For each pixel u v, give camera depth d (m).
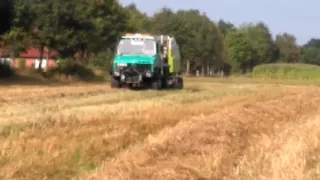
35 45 64.38
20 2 59.38
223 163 12.31
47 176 11.25
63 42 64.88
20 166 11.38
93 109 22.75
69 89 37.72
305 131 16.81
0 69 57.81
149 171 11.12
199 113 22.50
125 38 38.78
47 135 15.35
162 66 39.91
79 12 67.19
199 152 13.48
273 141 15.34
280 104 26.44
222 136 15.76
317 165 11.96
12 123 17.64
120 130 16.95
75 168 11.96
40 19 63.50
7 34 59.38
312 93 35.94
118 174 10.93
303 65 112.31
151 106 24.61
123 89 37.69
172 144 14.20
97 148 13.90
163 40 41.50
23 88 39.44
